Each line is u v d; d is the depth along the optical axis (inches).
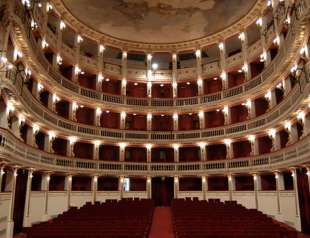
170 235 866.1
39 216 1196.5
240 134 1512.1
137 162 1636.3
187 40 1798.7
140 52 1860.2
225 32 1702.8
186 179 1705.2
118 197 1589.6
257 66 1609.3
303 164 989.8
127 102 1728.6
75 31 1642.5
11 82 788.6
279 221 1213.7
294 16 954.7
